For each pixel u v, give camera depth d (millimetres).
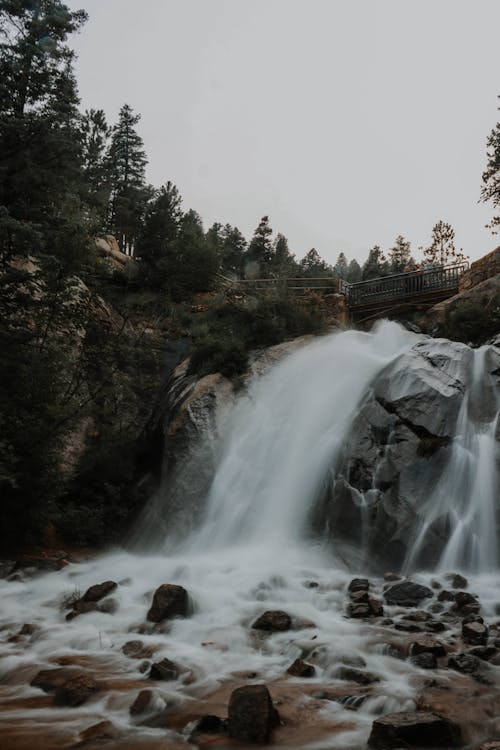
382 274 59250
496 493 11539
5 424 14281
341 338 20938
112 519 17328
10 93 19531
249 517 14609
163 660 6086
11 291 17766
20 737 4332
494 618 7945
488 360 13992
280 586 9867
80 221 19500
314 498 13891
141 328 25453
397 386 14086
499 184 27703
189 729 4488
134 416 22219
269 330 21266
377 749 4094
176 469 16609
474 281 23703
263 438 16281
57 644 7172
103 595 9312
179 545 15008
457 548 11172
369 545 12000
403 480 12328
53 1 19359
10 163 19141
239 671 6035
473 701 5027
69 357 17922
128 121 55406
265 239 67062
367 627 7523
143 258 31312
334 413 15500
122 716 4816
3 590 10297
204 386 17938
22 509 14641
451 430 12680
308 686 5520
